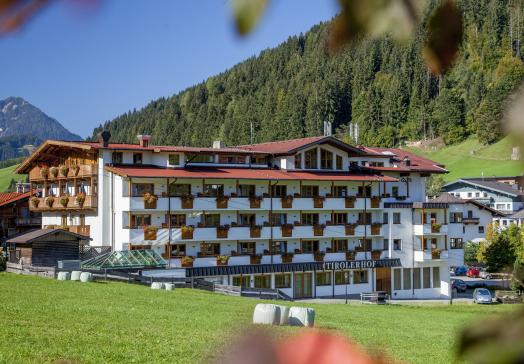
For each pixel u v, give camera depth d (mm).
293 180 52719
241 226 52156
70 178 55375
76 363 1020
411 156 66438
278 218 54656
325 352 635
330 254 56188
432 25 733
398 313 39062
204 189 51250
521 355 598
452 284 66375
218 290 45250
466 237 86625
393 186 61219
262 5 656
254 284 52938
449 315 39406
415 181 62188
